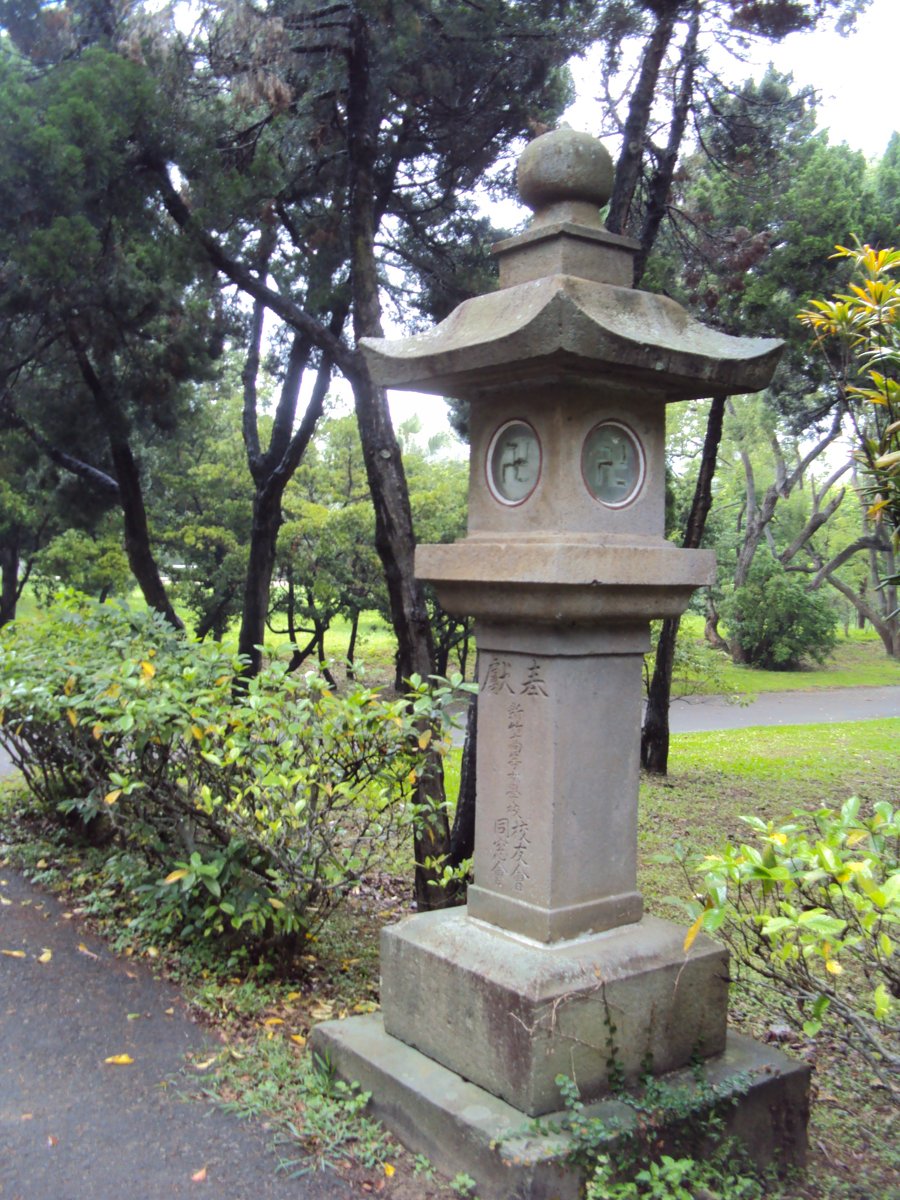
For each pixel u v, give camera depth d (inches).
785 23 274.2
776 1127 131.0
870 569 1248.2
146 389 367.2
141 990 171.9
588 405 130.5
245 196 282.5
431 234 372.5
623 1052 126.0
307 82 293.7
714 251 356.2
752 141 347.9
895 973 110.3
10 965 180.2
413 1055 135.3
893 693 939.3
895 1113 148.3
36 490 546.6
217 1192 117.0
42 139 255.9
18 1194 115.3
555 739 129.5
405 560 241.8
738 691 761.6
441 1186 118.4
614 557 124.6
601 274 134.7
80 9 312.2
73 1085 140.4
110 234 306.0
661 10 270.7
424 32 274.8
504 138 321.7
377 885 246.5
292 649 181.5
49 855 243.8
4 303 306.5
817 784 432.8
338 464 732.0
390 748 175.2
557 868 130.5
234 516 692.7
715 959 135.2
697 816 358.9
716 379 129.1
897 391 127.8
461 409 427.5
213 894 180.7
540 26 281.1
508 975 123.9
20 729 240.4
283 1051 150.9
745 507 1217.4
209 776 178.9
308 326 263.4
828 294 347.9
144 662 186.5
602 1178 113.1
